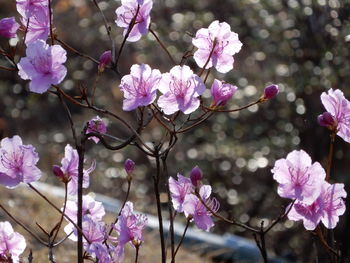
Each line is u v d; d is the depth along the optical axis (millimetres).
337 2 2842
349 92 2879
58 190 2527
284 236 3072
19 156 1005
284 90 3061
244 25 3227
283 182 993
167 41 3250
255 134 3328
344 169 2955
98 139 1067
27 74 983
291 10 2996
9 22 1024
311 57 2953
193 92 993
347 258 2818
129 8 1063
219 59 1057
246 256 2299
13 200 2156
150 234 2230
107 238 1040
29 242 1872
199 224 1041
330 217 1015
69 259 1826
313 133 3008
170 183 1059
